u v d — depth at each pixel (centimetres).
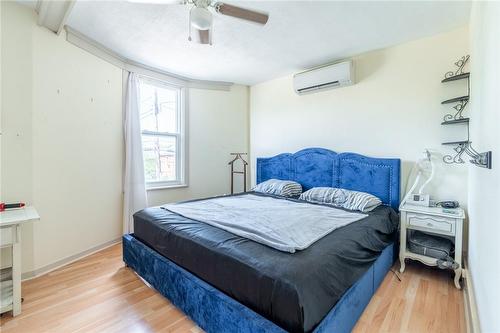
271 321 125
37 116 232
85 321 168
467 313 168
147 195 360
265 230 180
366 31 251
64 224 258
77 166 271
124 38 270
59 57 250
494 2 111
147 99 365
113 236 318
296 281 122
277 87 403
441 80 252
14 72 216
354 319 156
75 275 233
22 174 223
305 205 269
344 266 150
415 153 270
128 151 325
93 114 288
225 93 431
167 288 188
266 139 423
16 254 174
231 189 425
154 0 162
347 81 309
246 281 138
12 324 164
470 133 225
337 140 333
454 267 208
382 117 293
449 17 226
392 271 236
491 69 119
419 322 165
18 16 218
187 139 402
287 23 236
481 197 146
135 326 163
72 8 210
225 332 141
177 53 306
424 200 244
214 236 176
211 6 180
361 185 298
